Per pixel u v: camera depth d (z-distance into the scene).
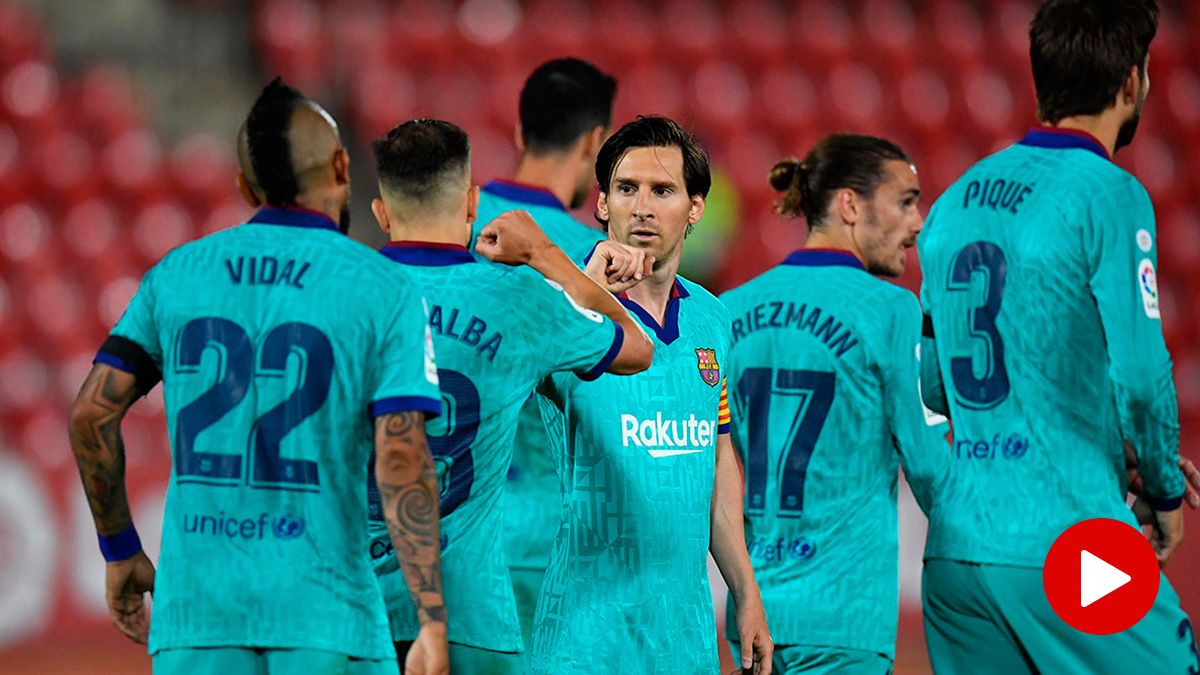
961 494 14.01
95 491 11.38
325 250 11.11
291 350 10.84
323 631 10.61
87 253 41.94
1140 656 13.34
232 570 10.66
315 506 10.75
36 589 30.53
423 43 48.22
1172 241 46.47
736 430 15.70
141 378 11.23
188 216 43.69
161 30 48.62
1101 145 13.77
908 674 28.05
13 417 35.84
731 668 28.42
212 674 10.59
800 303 15.50
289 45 47.97
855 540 15.24
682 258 41.72
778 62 49.62
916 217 16.05
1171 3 51.09
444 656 10.46
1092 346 13.45
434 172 12.90
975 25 51.59
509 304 12.56
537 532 16.80
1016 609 13.59
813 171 15.99
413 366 10.91
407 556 10.55
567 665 12.52
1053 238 13.42
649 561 12.61
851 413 15.23
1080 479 13.44
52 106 44.44
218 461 10.81
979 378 13.96
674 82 48.91
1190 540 30.59
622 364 12.38
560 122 18.52
